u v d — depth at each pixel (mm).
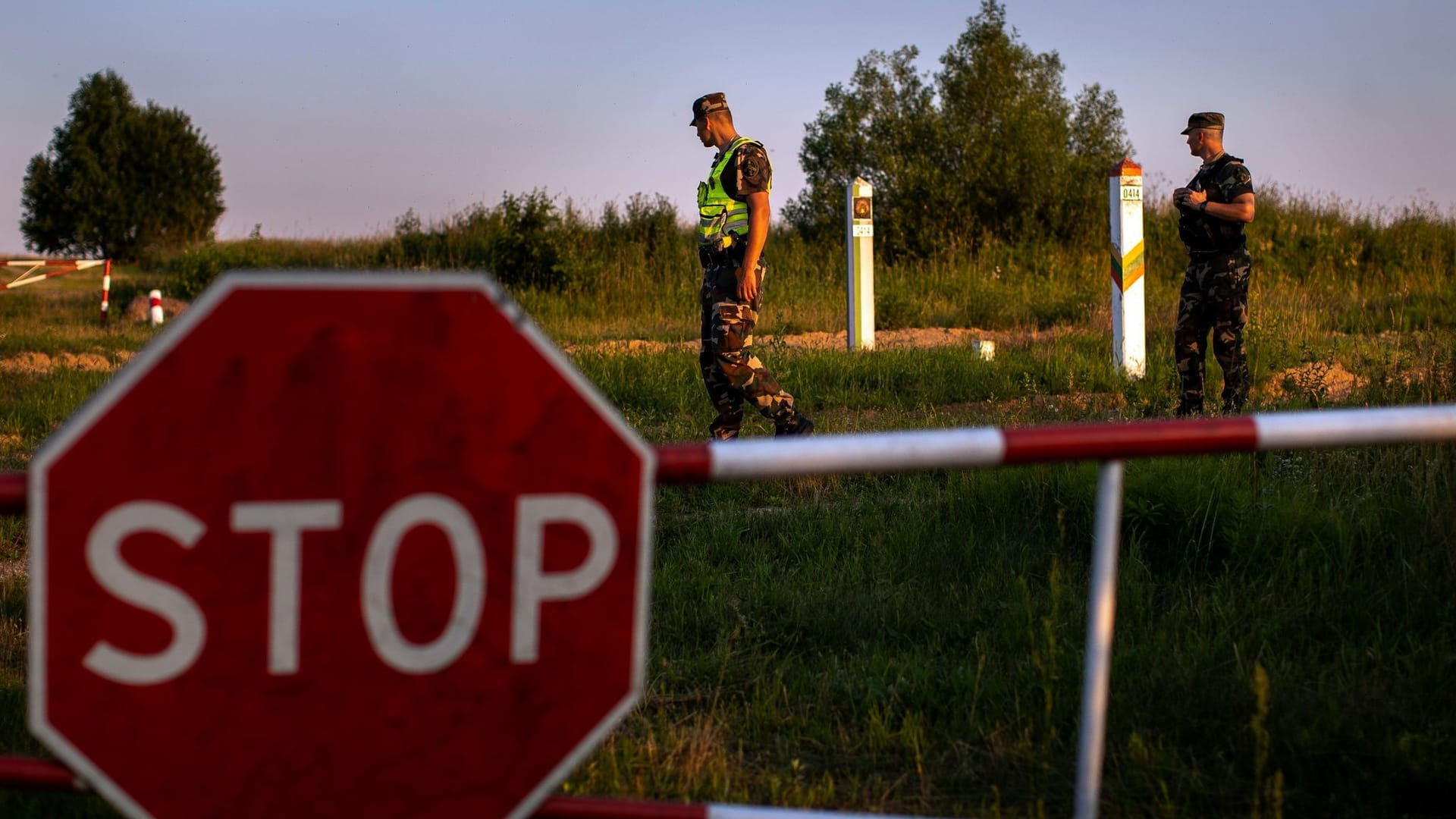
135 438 1430
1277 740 2707
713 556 4406
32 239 45969
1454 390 5691
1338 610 3441
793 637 3555
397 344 1479
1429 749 2615
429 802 1562
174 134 46812
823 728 2904
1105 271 17250
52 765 1688
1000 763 2705
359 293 1464
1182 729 2812
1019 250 18531
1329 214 18000
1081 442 1843
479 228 20938
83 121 45906
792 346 11008
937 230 19719
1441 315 12016
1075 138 21703
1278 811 2311
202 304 1428
